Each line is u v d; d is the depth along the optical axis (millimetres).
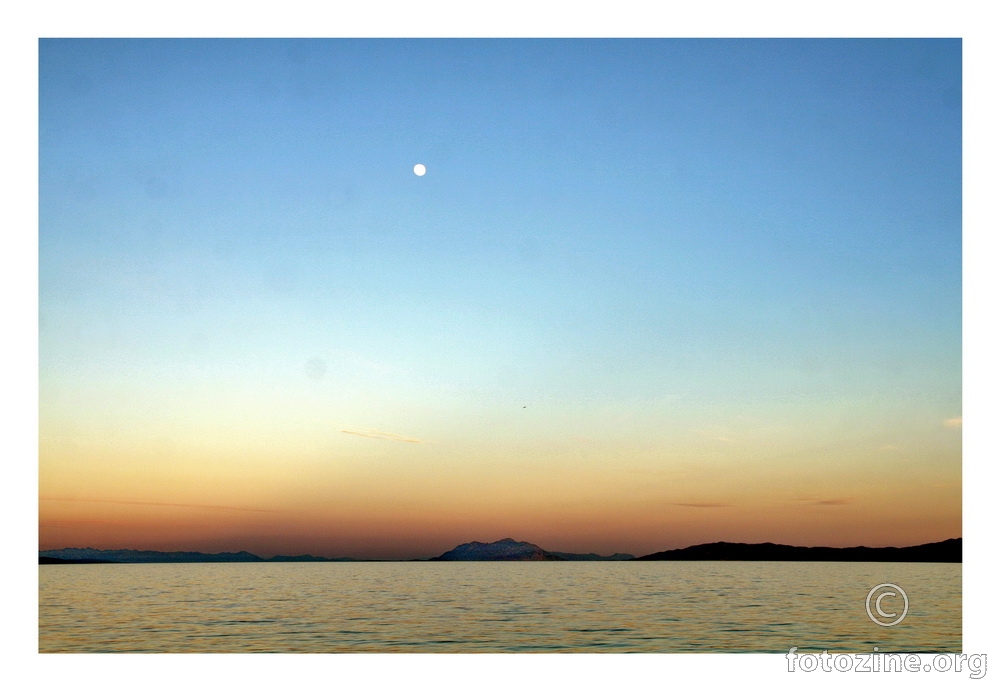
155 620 20672
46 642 17828
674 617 21031
